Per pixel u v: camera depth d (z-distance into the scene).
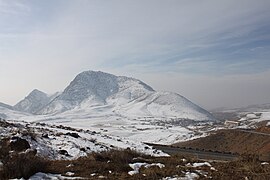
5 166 13.23
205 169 16.45
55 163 17.00
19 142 21.09
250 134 74.50
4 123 32.34
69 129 47.81
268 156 34.22
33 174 13.39
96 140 36.06
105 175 14.02
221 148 73.88
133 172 14.79
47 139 27.09
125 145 35.56
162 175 14.34
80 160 18.17
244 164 17.36
